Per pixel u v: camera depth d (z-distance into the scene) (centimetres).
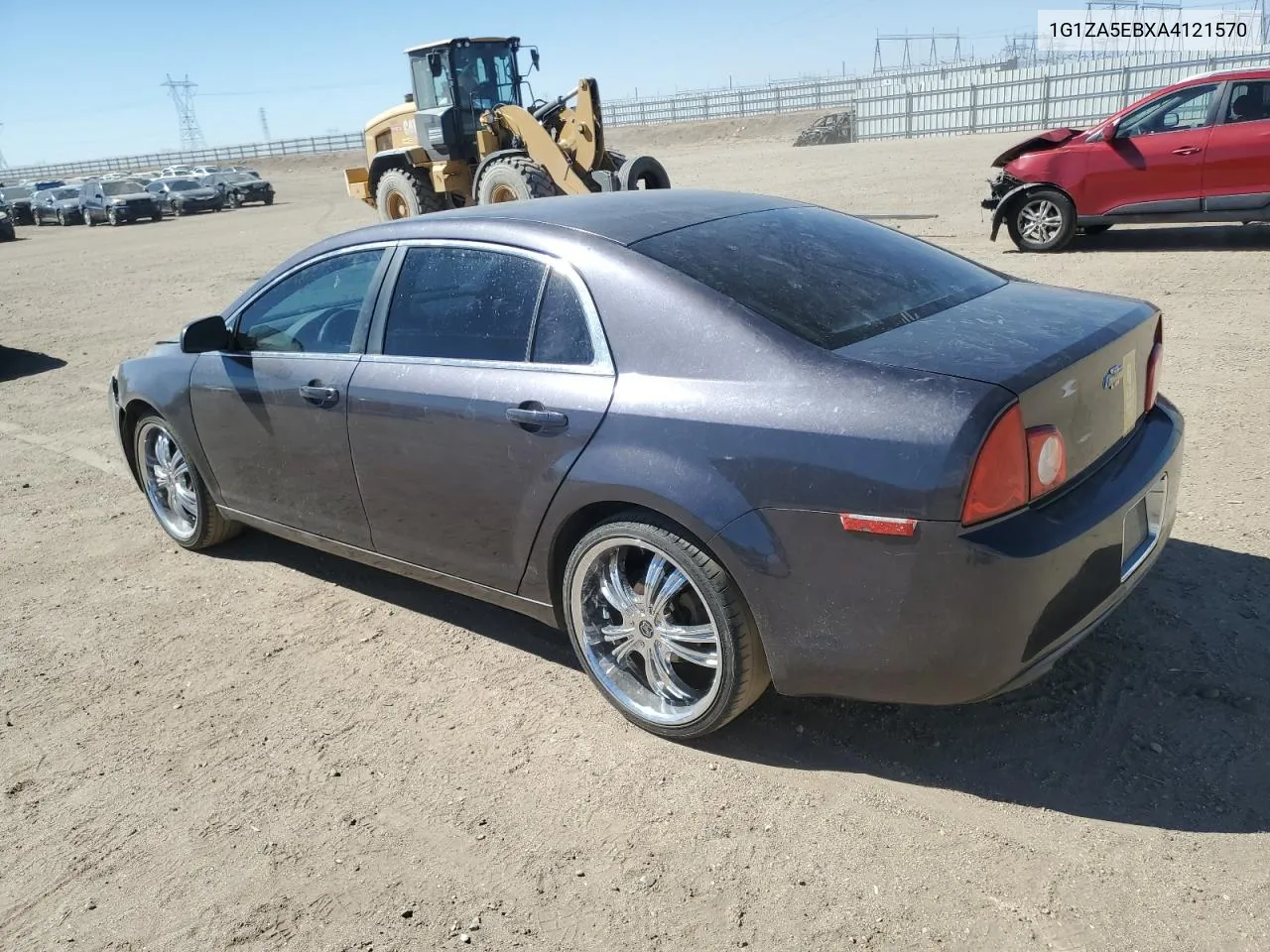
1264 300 786
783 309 282
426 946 237
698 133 6238
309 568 466
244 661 381
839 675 265
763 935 229
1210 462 477
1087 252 1080
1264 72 959
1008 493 238
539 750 309
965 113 4153
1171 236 1125
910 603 246
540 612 336
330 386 370
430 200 1723
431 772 303
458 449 329
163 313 1309
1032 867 242
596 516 310
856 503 246
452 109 1587
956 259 353
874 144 3650
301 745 323
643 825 271
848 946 224
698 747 303
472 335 334
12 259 2517
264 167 7750
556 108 1569
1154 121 1025
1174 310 784
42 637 417
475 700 341
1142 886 232
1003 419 236
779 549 260
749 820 268
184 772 314
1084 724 293
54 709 359
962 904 232
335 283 386
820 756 293
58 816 298
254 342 419
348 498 382
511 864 261
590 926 238
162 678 374
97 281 1770
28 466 671
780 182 2128
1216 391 581
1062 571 246
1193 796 260
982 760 283
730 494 265
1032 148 1114
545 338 314
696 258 303
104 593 456
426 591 431
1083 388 261
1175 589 360
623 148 6288
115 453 686
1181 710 295
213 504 470
